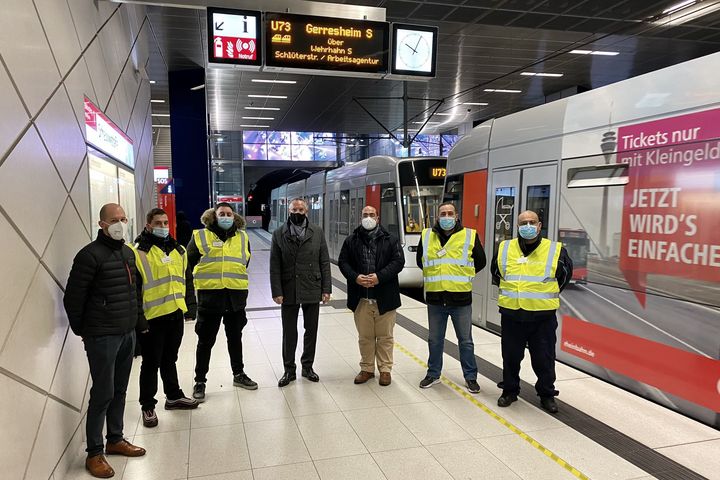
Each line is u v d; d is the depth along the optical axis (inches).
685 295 144.7
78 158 138.8
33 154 103.7
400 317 288.8
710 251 137.1
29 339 98.0
